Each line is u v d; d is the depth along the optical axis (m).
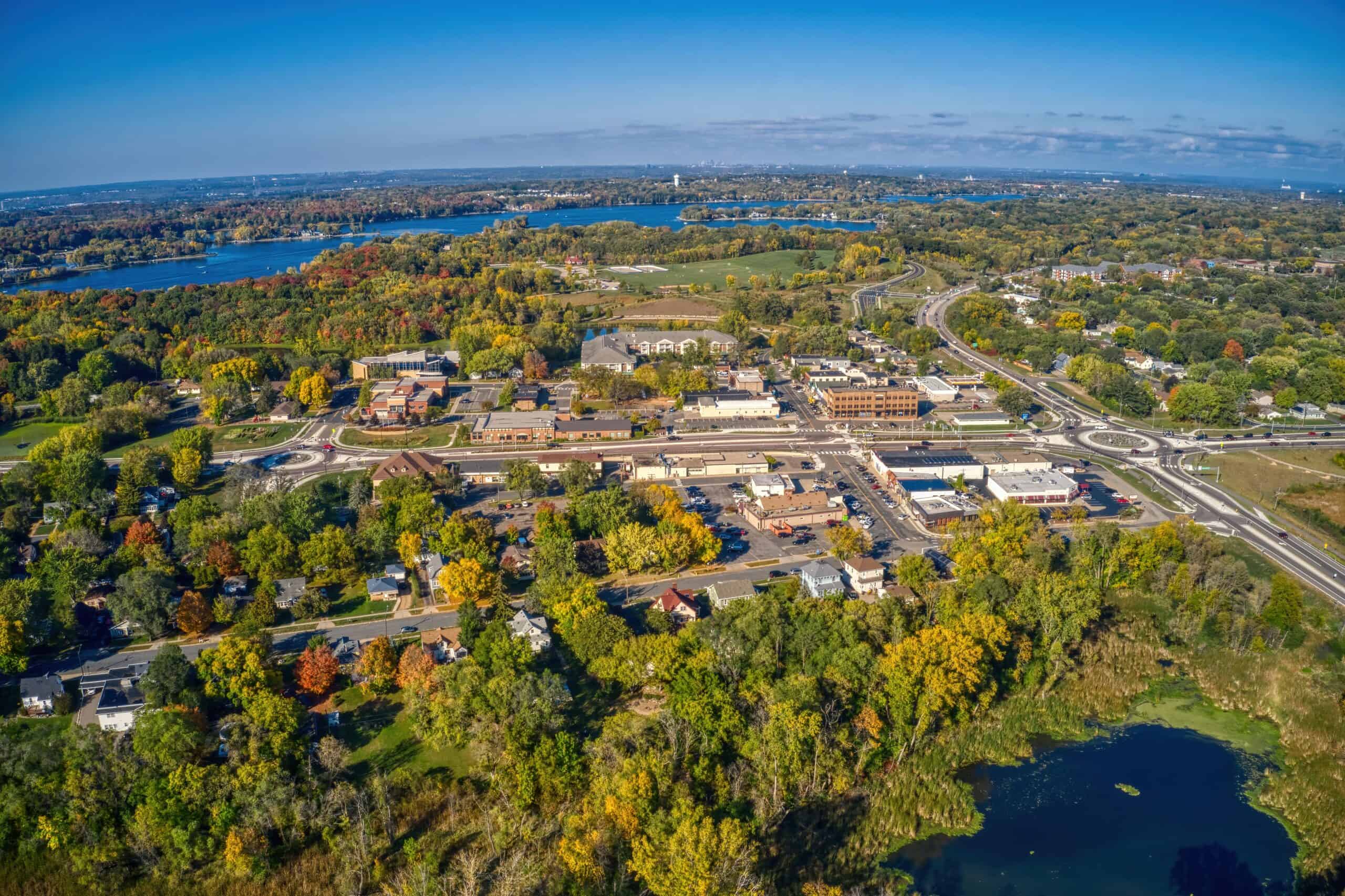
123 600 166.50
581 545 198.88
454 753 139.25
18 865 119.12
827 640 154.12
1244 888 120.38
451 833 124.81
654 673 150.25
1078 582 184.12
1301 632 178.75
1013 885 120.00
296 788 126.12
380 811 126.88
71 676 154.75
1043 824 131.50
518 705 136.62
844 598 178.00
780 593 185.00
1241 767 144.88
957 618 164.75
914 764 141.12
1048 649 164.62
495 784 131.25
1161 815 133.75
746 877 110.38
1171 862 124.38
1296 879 121.94
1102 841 128.12
